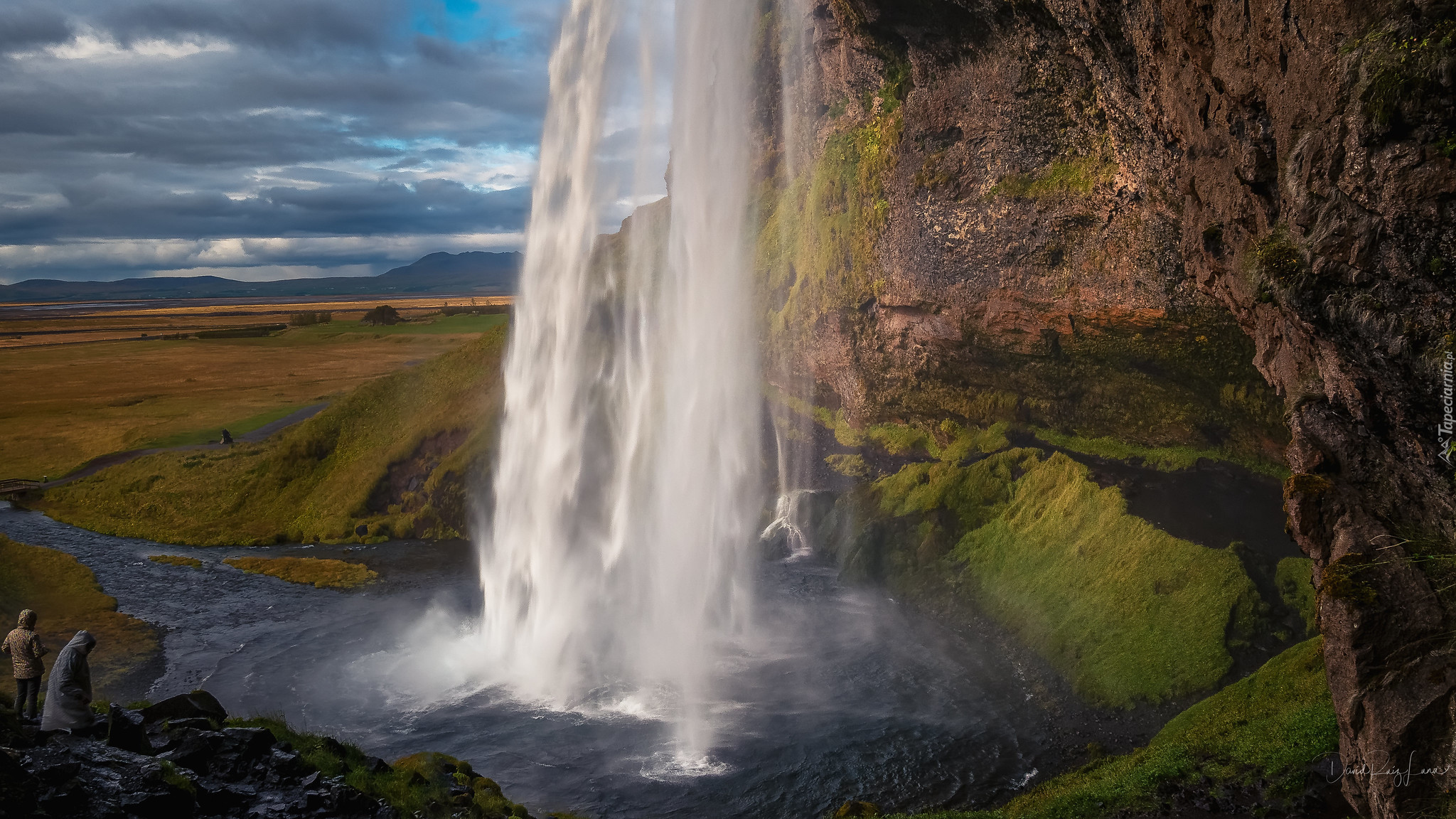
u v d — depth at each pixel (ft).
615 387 204.44
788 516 158.51
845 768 85.46
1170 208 101.76
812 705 99.45
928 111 144.56
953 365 152.46
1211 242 66.18
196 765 53.31
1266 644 88.48
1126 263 116.06
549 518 176.24
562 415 199.00
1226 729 72.28
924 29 134.41
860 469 164.55
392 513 194.39
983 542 127.95
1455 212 39.83
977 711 95.35
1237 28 54.08
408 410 215.10
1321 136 45.39
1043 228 125.80
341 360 494.59
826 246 182.29
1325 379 49.60
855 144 176.76
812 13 189.37
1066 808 66.18
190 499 212.23
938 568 129.39
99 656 122.01
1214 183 64.54
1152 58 72.69
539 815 74.74
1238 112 56.65
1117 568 106.22
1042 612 109.81
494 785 69.87
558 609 136.15
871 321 170.50
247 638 129.70
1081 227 121.80
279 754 55.11
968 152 137.59
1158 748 75.00
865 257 169.27
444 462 196.13
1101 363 130.31
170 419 310.45
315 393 364.58
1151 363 123.75
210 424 297.53
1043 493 127.95
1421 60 40.04
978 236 136.98
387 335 620.08
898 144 155.33
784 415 190.80
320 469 211.41
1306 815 55.83
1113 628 99.55
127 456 255.50
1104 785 69.26
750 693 103.76
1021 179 129.80
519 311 216.95
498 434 196.75
